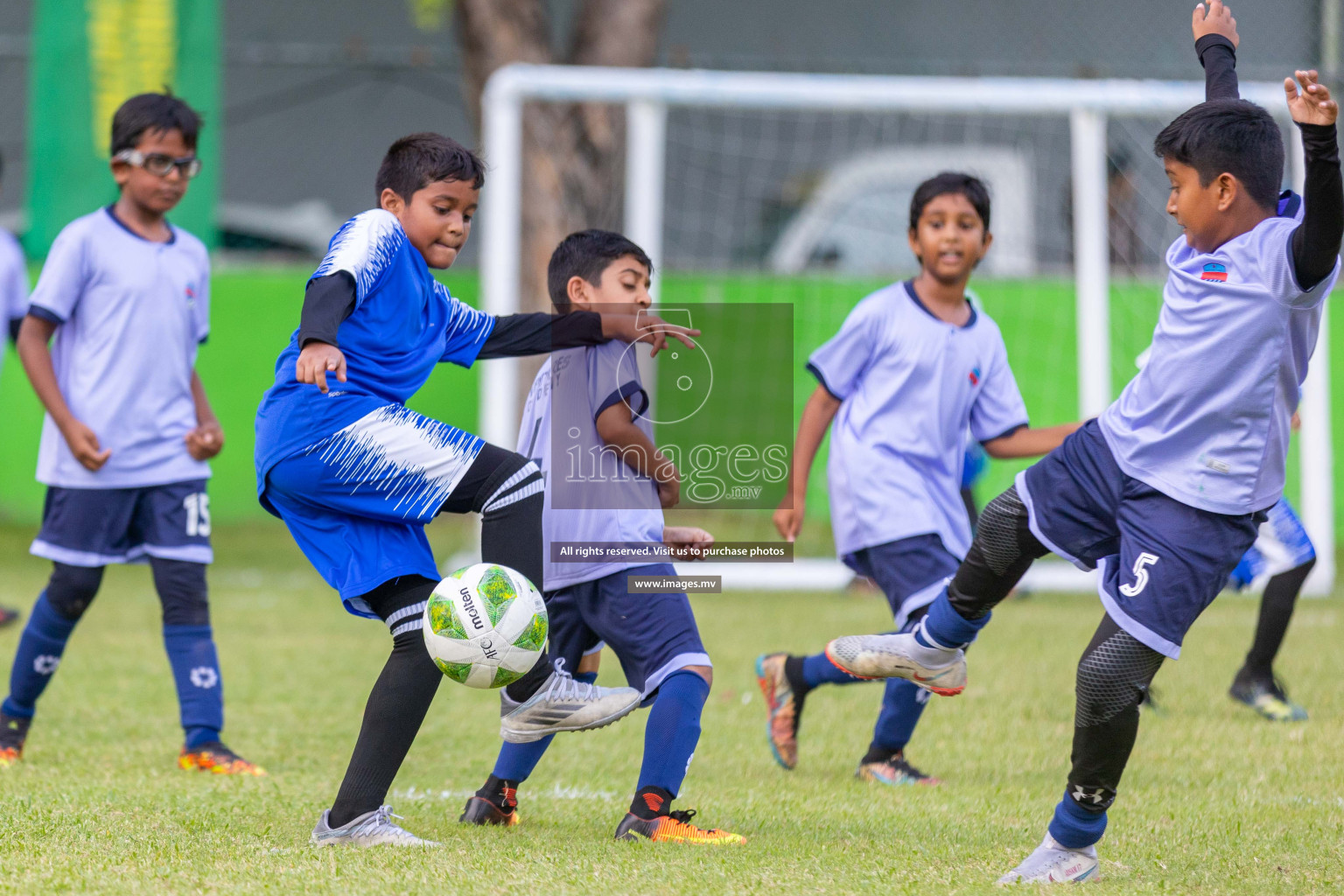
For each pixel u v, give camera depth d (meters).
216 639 25.42
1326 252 9.74
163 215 17.03
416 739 17.17
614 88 32.09
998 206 43.75
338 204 46.03
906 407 15.72
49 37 39.28
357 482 11.20
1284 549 18.19
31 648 15.77
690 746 11.97
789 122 44.84
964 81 32.12
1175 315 10.48
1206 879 10.43
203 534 16.17
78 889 9.64
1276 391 10.24
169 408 16.22
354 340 11.37
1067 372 39.41
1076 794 10.35
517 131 32.28
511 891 9.70
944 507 15.75
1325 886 10.26
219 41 39.62
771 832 12.20
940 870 10.68
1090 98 31.73
